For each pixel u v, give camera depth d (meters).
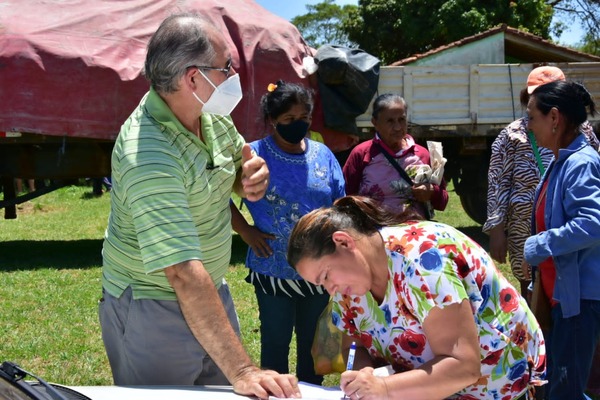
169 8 8.52
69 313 6.45
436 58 11.77
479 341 2.13
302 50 8.76
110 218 2.62
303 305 3.61
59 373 4.87
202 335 2.22
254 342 5.42
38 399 1.82
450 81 9.57
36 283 7.68
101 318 2.71
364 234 2.09
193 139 2.48
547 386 3.49
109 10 8.26
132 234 2.46
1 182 9.83
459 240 2.09
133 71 8.02
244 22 8.46
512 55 13.45
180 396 2.11
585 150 3.07
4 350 5.35
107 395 2.10
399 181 4.56
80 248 10.25
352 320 2.33
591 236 2.87
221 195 2.67
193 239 2.27
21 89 7.64
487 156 10.25
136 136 2.39
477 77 9.59
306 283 3.53
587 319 3.05
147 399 2.06
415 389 1.98
